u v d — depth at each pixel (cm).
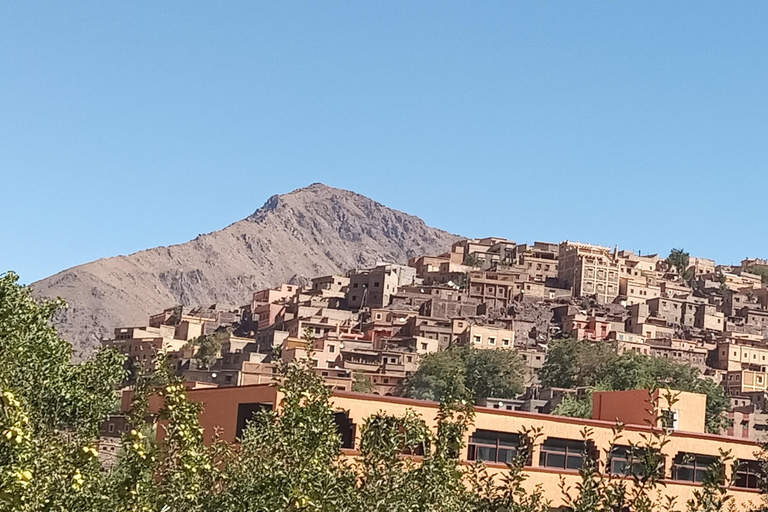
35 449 3372
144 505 3434
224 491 3612
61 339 4378
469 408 3772
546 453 6681
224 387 6494
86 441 3628
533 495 3594
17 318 4041
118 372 4481
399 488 3412
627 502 3334
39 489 3303
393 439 3528
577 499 3250
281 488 3397
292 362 3712
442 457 3559
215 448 4147
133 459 3475
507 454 6550
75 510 3422
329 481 3409
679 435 7162
